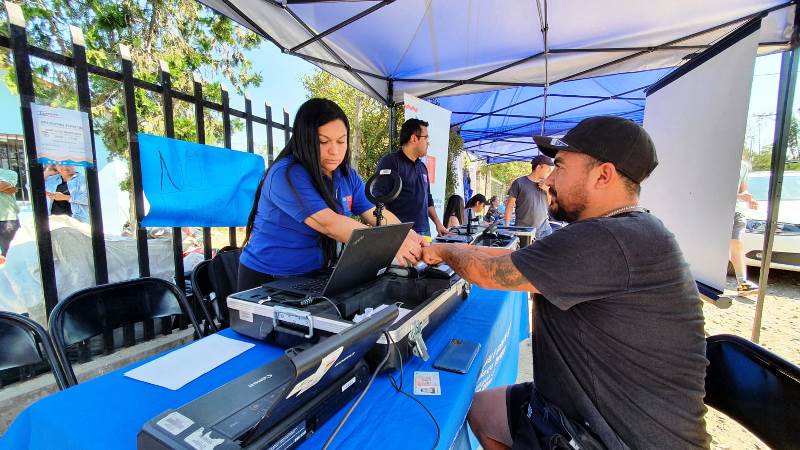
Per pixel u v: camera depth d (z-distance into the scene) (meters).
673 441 0.88
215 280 2.06
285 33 2.93
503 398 1.23
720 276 2.71
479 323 1.37
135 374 0.96
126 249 2.56
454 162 8.10
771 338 3.29
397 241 1.26
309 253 1.55
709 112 2.87
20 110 1.77
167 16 5.67
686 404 0.88
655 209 3.72
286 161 1.39
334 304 1.08
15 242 2.19
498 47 3.64
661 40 3.47
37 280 2.16
